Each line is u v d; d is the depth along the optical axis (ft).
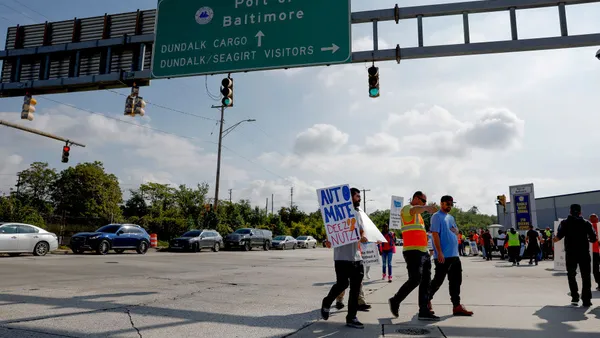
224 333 16.70
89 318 18.99
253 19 34.78
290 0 34.30
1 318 18.56
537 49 30.76
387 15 32.63
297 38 33.68
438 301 24.94
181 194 130.82
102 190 191.52
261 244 114.42
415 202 20.16
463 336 16.49
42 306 21.65
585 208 174.09
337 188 19.22
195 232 94.48
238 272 44.24
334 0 33.53
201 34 35.73
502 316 20.35
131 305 22.57
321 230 217.77
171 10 36.83
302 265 55.72
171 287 30.40
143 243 79.00
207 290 29.30
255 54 34.27
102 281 32.89
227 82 35.78
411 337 16.28
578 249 23.27
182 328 17.44
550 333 16.99
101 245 71.20
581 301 25.00
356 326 17.75
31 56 41.96
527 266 56.24
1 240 57.98
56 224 95.40
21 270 40.11
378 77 33.01
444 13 31.94
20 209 89.40
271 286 32.24
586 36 29.63
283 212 228.22
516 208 90.27
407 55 32.07
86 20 40.78
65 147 71.36
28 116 41.70
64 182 196.44
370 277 41.34
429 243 42.45
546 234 74.02
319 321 19.15
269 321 19.10
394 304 19.90
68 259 56.13
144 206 193.16
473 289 30.58
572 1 30.04
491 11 31.58
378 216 320.09
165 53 36.40
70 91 41.37
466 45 31.35
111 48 39.55
